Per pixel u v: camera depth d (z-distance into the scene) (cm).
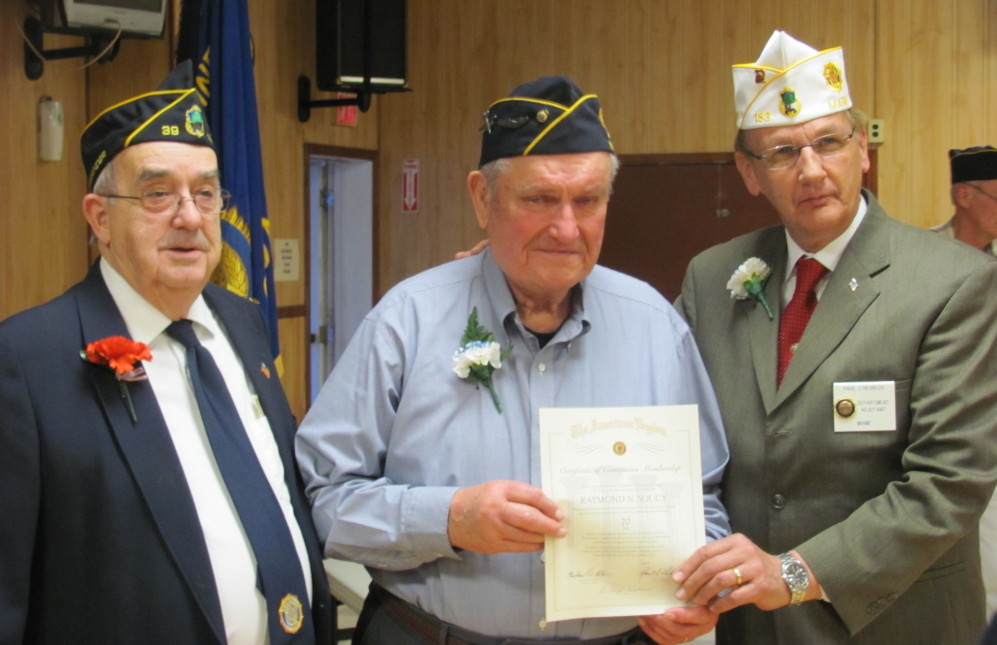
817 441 165
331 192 513
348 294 518
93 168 153
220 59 311
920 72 412
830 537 156
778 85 170
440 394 157
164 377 154
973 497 154
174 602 140
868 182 421
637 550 145
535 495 141
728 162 442
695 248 449
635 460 146
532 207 149
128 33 287
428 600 155
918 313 161
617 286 171
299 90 439
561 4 468
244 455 156
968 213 327
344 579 261
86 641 137
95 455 139
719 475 171
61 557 137
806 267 177
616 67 458
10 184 274
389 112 511
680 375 167
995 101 403
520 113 149
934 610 165
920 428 159
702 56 443
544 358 160
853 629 155
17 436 135
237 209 312
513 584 151
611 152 154
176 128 151
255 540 150
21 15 276
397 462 159
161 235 149
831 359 166
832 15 422
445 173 500
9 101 273
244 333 175
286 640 150
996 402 159
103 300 153
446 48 495
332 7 423
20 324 143
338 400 163
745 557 146
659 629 148
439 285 167
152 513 141
